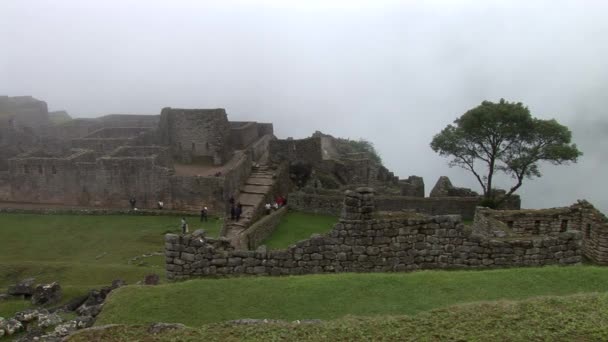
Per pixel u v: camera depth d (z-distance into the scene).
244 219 46.50
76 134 89.25
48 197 59.00
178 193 55.44
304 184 64.25
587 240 28.91
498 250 18.58
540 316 13.71
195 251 18.95
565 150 47.06
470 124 49.62
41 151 65.75
